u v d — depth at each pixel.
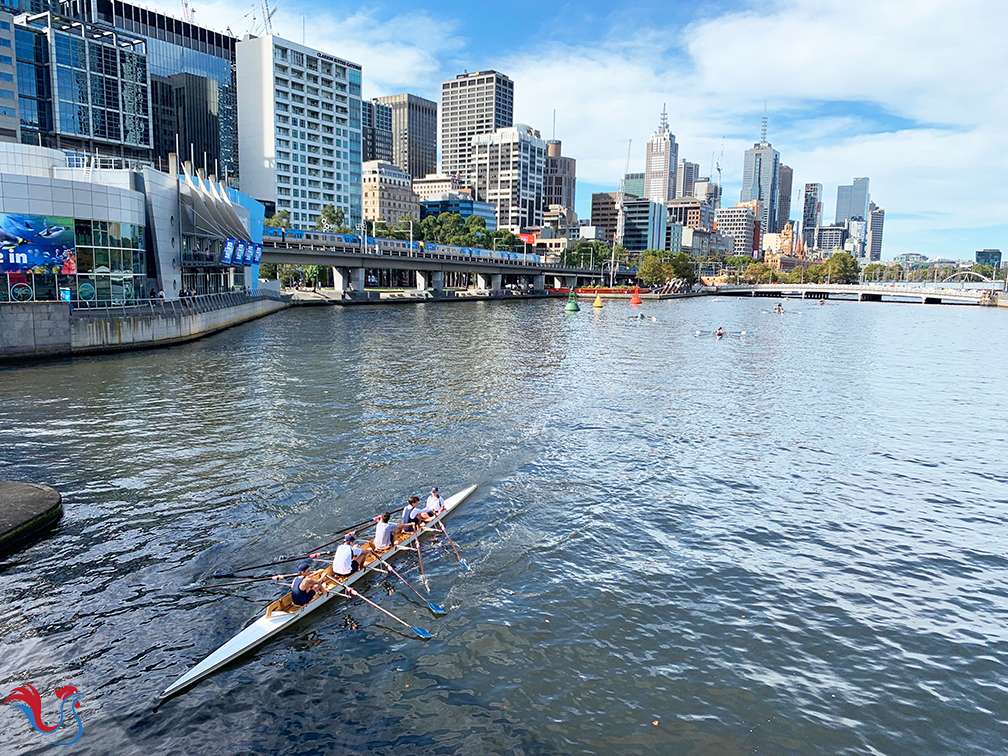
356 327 92.06
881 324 121.50
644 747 14.16
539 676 16.34
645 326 104.38
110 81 184.62
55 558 21.23
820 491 29.20
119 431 34.62
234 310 89.00
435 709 15.16
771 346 81.25
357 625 18.42
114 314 60.50
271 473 28.94
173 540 22.59
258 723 14.66
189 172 82.25
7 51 157.12
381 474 29.20
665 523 25.28
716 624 18.72
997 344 87.94
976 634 18.62
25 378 47.78
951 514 27.02
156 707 15.05
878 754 14.12
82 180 67.69
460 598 19.78
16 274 58.00
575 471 30.53
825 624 18.88
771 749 14.19
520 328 96.75
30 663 16.31
